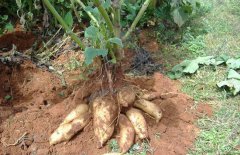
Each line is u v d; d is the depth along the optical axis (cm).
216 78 132
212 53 145
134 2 153
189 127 114
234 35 156
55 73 135
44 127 113
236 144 108
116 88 114
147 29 158
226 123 116
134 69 137
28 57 139
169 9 159
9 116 116
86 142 110
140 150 108
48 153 107
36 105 122
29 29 153
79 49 145
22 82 131
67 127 110
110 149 108
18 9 153
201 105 122
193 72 133
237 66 134
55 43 149
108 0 103
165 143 109
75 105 117
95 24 118
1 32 149
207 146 109
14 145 109
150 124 114
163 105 119
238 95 126
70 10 147
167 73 135
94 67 128
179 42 152
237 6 176
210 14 171
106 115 109
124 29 153
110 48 108
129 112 112
